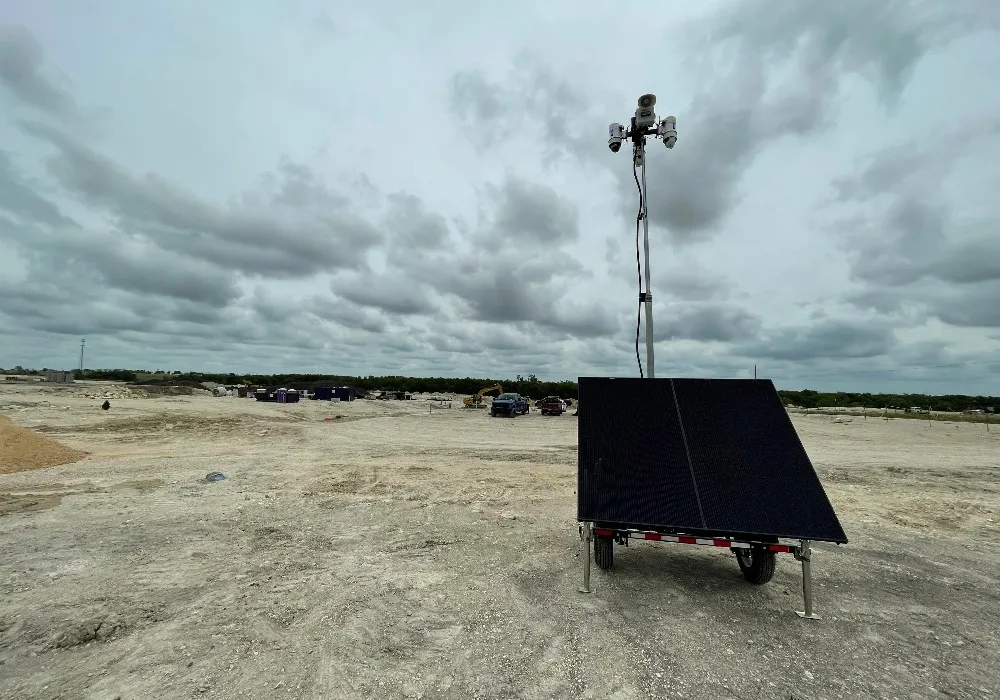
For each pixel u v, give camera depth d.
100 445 18.16
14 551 6.68
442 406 50.03
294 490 10.80
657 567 6.36
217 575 5.92
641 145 8.78
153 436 21.19
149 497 9.98
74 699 3.48
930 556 6.94
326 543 7.23
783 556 6.91
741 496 5.17
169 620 4.73
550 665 3.96
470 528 8.09
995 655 4.21
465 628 4.61
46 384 63.00
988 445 22.25
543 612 4.97
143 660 4.01
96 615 4.80
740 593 5.51
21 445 14.06
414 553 6.82
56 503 9.42
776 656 4.13
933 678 3.84
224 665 3.93
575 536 7.70
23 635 4.41
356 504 9.64
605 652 4.18
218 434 22.48
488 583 5.75
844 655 4.16
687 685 3.69
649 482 5.41
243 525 8.11
